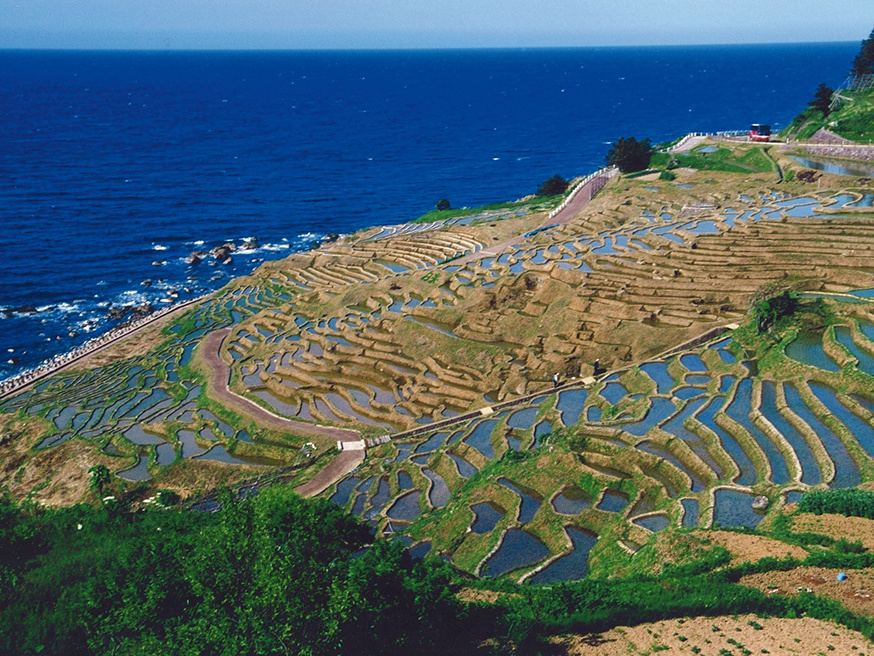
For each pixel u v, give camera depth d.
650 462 67.50
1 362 124.81
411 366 100.06
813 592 45.16
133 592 45.88
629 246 118.19
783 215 117.12
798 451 64.75
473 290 114.38
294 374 102.62
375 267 141.12
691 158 169.00
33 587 51.62
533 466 70.50
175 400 102.12
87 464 87.75
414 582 44.50
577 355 92.69
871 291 90.12
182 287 158.12
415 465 76.94
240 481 80.94
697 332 91.25
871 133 157.75
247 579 43.16
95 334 135.38
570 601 46.66
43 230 194.38
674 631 43.84
